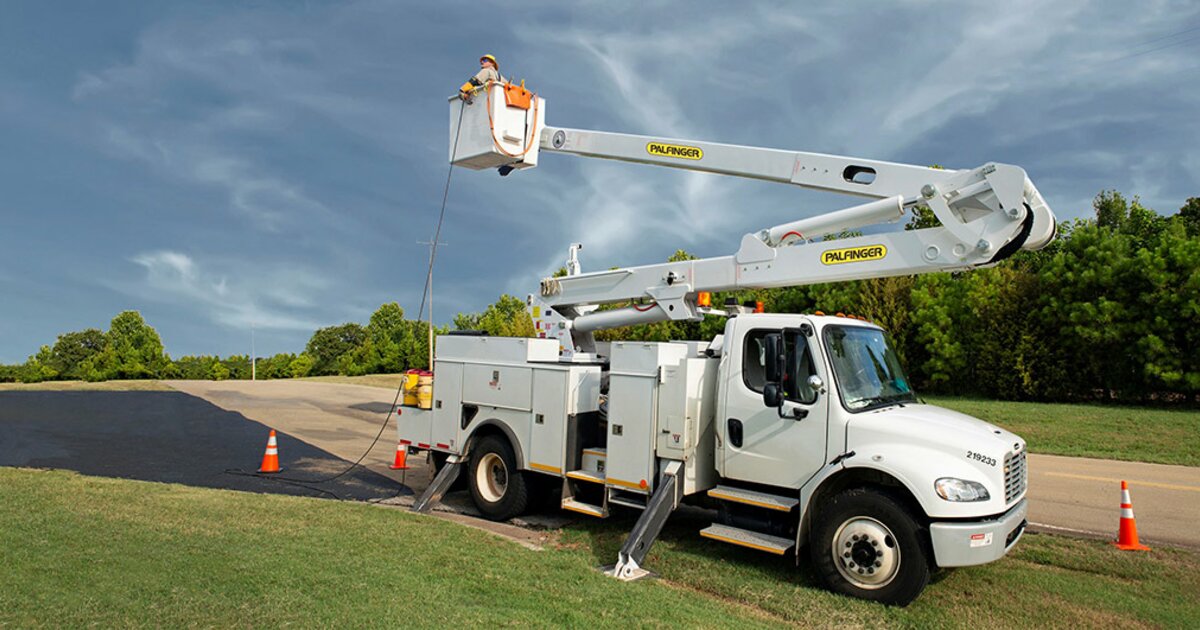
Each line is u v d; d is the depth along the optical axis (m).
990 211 6.11
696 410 6.73
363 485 10.05
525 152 8.59
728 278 7.80
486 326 42.56
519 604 4.71
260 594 4.48
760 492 6.46
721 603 5.46
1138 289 21.20
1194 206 28.80
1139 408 20.02
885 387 6.57
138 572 4.84
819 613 5.25
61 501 7.22
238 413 19.41
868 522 5.55
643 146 8.20
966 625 5.06
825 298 27.80
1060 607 5.42
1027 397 23.52
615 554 6.68
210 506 7.32
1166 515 8.41
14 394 23.83
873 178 6.76
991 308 24.36
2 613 4.02
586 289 9.31
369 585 4.82
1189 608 5.46
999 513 5.37
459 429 8.77
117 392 25.59
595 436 7.84
